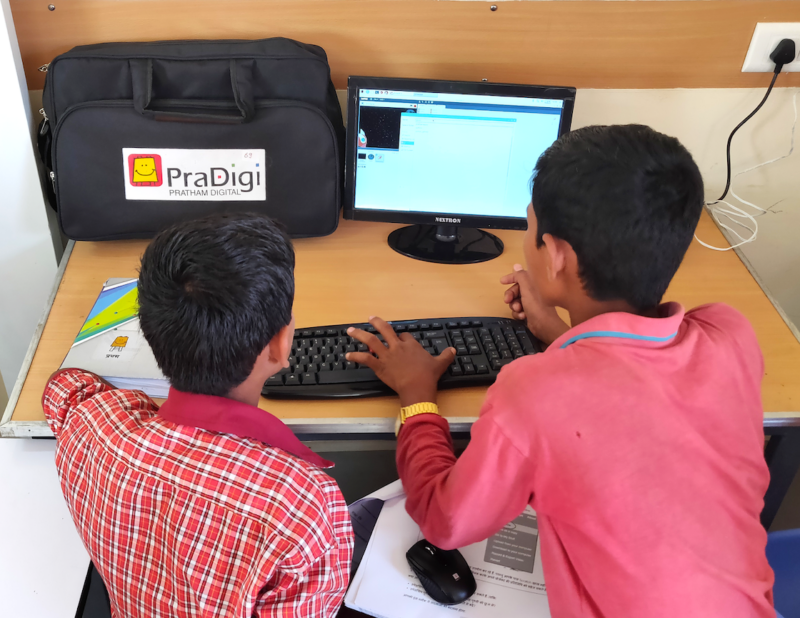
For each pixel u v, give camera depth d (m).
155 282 0.65
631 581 0.67
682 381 0.68
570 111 1.21
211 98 1.19
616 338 0.68
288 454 0.70
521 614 0.83
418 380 0.94
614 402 0.65
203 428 0.68
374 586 0.85
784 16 1.31
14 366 1.48
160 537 0.67
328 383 0.98
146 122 1.17
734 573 0.67
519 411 0.67
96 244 1.30
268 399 0.97
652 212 0.66
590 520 0.67
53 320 1.10
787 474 1.12
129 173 1.20
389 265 1.29
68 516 0.91
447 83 1.19
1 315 1.40
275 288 0.67
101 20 1.21
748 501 0.70
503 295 1.22
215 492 0.66
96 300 1.13
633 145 0.67
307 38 1.28
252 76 1.18
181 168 1.21
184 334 0.64
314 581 0.68
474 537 0.78
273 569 0.63
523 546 0.91
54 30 1.21
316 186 1.26
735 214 1.59
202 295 0.63
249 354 0.67
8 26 1.13
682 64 1.36
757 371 0.78
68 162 1.18
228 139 1.20
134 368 0.97
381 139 1.25
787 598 0.99
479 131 1.24
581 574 0.72
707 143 1.49
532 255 0.78
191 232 0.66
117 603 0.73
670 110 1.43
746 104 1.43
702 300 1.22
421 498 0.81
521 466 0.68
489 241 1.37
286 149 1.22
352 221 1.42
